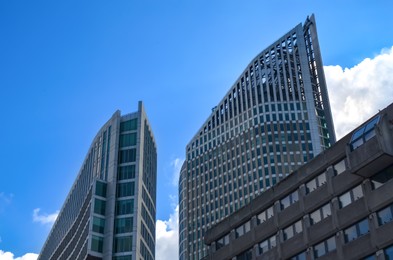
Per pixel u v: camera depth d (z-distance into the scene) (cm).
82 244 11850
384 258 4866
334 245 5456
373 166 5091
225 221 7125
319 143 19050
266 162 18912
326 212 5691
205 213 19825
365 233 5138
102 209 11775
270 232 6316
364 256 5069
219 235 7138
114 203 11838
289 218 6097
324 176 5881
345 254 5231
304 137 19225
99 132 13762
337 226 5412
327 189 5700
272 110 19925
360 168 5125
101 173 12588
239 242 6719
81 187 13800
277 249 6116
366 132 5200
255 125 19888
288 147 19038
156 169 14612
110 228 11469
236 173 19600
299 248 5828
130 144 12812
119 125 13188
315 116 19700
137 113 13325
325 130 19750
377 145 4959
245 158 19600
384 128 5062
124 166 12462
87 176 13450
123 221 11650
